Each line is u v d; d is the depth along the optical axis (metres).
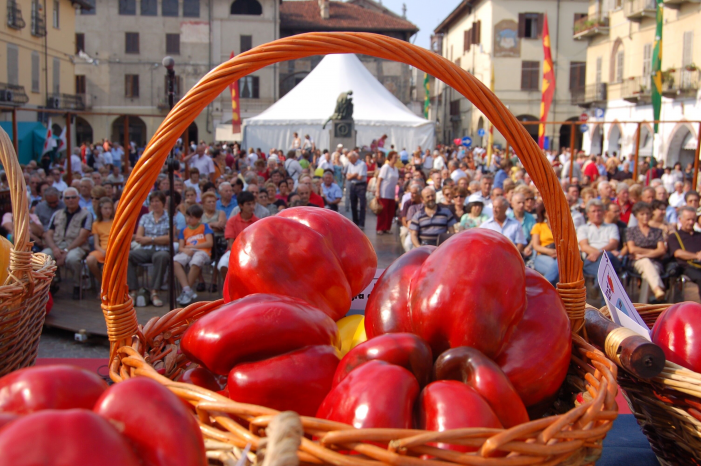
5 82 29.38
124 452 0.73
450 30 48.66
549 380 1.43
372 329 1.56
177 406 0.85
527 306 1.48
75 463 0.68
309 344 1.37
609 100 32.41
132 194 1.46
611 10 32.16
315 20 46.03
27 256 1.85
